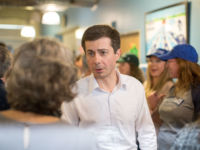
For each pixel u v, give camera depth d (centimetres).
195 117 146
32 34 858
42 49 83
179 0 298
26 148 77
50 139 79
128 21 442
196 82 158
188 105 153
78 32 723
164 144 144
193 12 274
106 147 132
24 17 1020
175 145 136
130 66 244
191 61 165
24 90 80
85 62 272
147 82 219
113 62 132
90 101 132
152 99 186
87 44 128
